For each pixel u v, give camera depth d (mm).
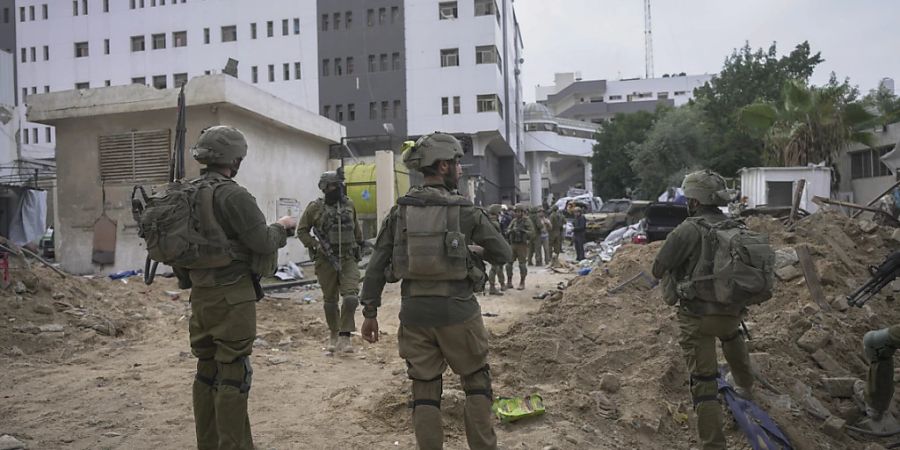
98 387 5191
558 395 4777
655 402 4750
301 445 3988
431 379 3264
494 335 6316
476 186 39688
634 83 92750
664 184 37562
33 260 8664
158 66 49969
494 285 11984
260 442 4016
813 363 5508
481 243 3350
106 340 6941
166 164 15656
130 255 15898
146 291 9609
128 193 15930
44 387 5184
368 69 45094
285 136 18219
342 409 4672
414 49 44031
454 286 3246
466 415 3285
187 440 4051
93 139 16203
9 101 24312
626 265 7562
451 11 43750
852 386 5109
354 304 6617
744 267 3957
